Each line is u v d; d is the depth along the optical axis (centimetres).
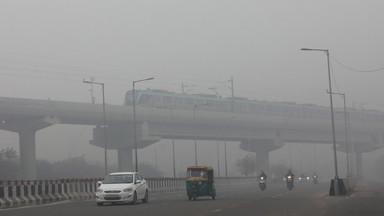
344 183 4278
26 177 9425
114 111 10025
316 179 9331
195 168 3888
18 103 8831
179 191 6962
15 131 9625
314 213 2350
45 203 3775
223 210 2591
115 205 3247
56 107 9288
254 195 4503
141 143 10675
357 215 2214
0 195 3388
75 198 4472
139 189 3366
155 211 2606
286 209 2616
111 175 3384
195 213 2431
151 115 10456
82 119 9900
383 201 3212
